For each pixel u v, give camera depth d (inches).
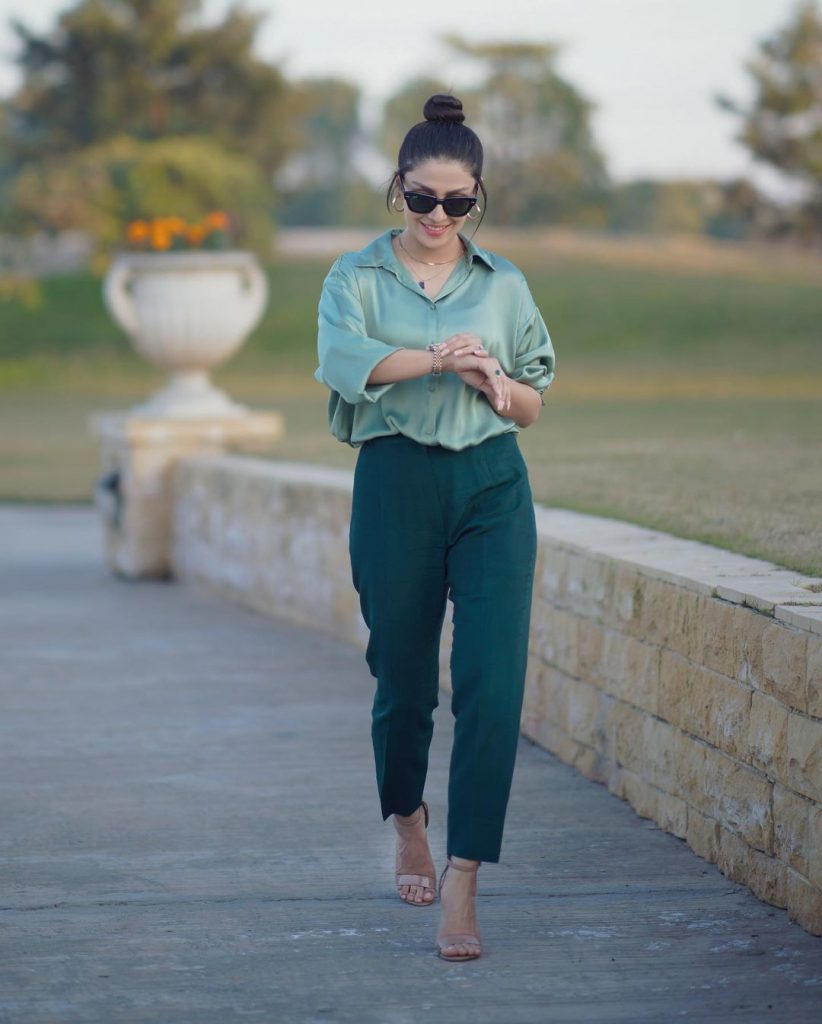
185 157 2977.4
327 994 178.5
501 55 4616.1
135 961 189.8
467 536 191.2
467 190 187.5
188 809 263.0
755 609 209.2
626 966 186.5
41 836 246.8
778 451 505.0
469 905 191.0
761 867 210.1
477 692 186.9
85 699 360.5
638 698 253.4
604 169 4916.3
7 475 1035.3
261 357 2319.1
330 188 5866.1
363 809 262.4
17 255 2984.7
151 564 598.5
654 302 2487.7
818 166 3690.9
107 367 2338.8
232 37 3713.1
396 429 190.7
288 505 477.4
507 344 195.9
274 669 398.3
